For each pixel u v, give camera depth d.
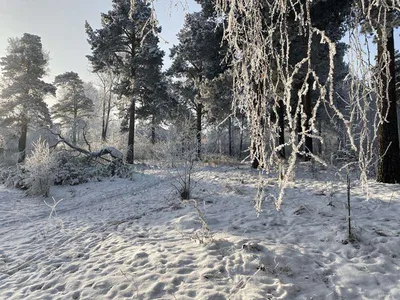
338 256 3.98
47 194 11.02
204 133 10.44
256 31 1.29
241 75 1.38
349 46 1.19
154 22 1.46
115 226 6.48
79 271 4.25
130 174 15.11
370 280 3.39
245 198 7.52
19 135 25.88
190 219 6.12
